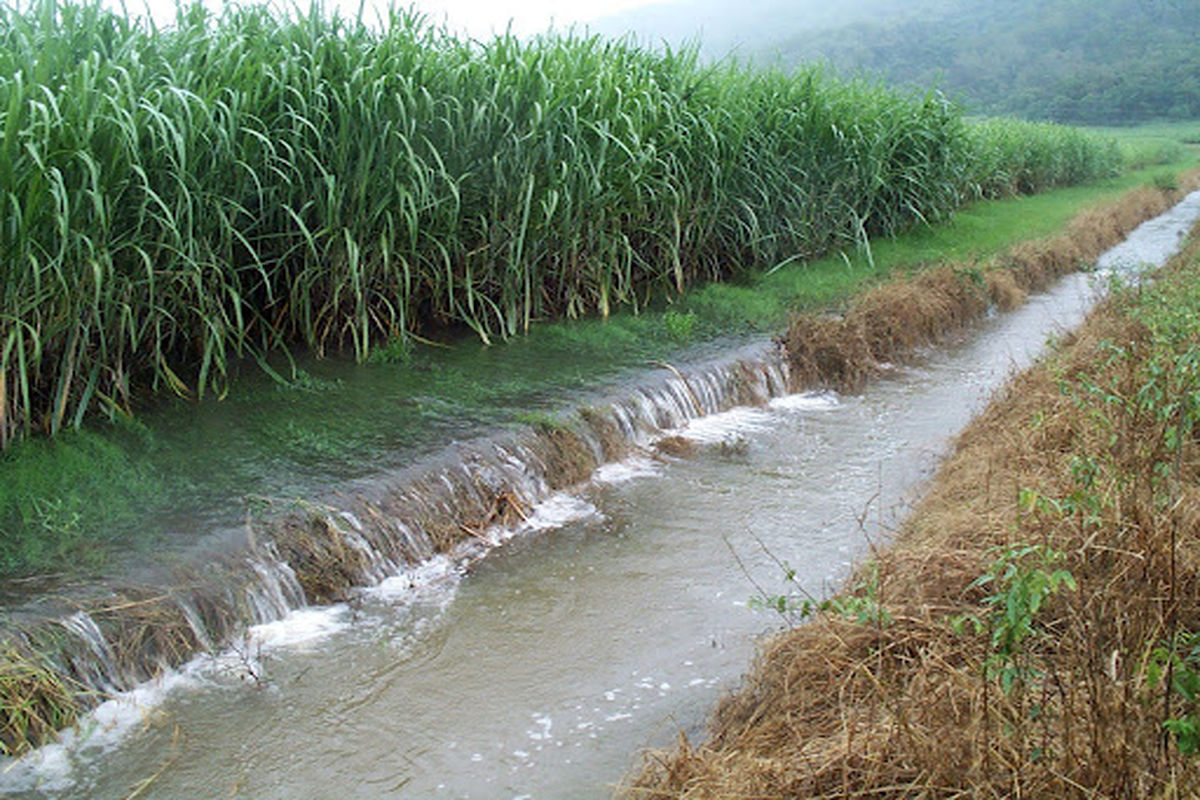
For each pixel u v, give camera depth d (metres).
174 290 8.27
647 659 5.62
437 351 10.30
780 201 14.60
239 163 8.10
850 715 4.25
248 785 4.55
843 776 3.78
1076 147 32.38
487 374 9.61
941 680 4.32
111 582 5.50
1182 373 6.60
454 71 9.93
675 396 9.77
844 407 10.65
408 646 5.71
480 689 5.32
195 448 7.36
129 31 8.04
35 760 4.60
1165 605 4.53
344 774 4.64
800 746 4.25
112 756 4.68
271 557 6.04
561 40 11.82
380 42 9.59
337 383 9.00
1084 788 3.32
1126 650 3.89
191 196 7.91
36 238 6.77
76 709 4.87
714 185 12.97
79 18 7.76
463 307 11.03
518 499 7.54
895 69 69.56
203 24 8.66
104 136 7.05
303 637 5.75
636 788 4.23
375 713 5.09
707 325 12.05
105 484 6.54
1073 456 6.18
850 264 14.83
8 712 4.63
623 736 4.95
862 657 4.80
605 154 11.23
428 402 8.66
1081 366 9.38
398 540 6.67
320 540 6.32
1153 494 5.39
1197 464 6.13
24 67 7.05
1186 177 39.44
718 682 5.40
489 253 10.68
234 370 9.13
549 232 10.99
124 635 5.21
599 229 11.48
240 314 8.41
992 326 14.51
